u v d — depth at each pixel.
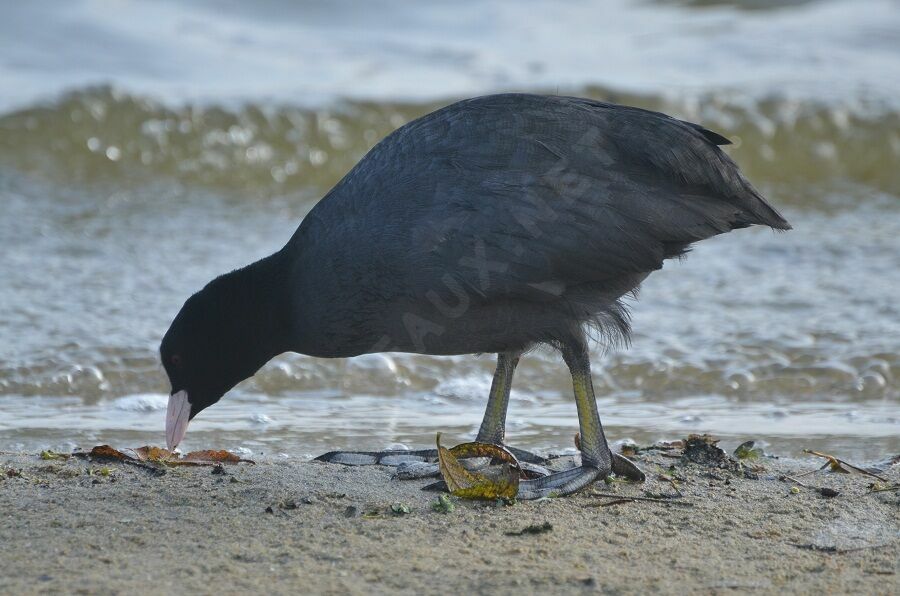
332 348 8.99
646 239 8.51
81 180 19.95
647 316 14.50
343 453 9.73
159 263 16.06
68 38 24.05
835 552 7.37
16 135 20.58
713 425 11.29
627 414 11.70
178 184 20.36
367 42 25.72
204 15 26.14
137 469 9.16
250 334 9.12
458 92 22.80
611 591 6.54
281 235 17.80
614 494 8.70
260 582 6.60
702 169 8.67
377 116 21.97
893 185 21.41
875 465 9.70
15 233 16.97
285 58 24.47
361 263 8.55
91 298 14.53
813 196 20.69
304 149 21.38
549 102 8.81
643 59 25.19
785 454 10.25
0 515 7.84
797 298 15.09
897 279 15.80
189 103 21.77
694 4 28.44
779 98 22.98
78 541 7.33
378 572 6.79
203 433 10.88
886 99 23.11
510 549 7.25
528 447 10.54
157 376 12.49
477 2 27.89
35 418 11.23
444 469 8.59
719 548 7.39
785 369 12.88
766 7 28.30
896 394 12.38
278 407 11.86
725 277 16.05
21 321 13.62
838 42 26.00
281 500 8.32
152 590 6.45
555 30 26.83
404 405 12.06
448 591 6.50
